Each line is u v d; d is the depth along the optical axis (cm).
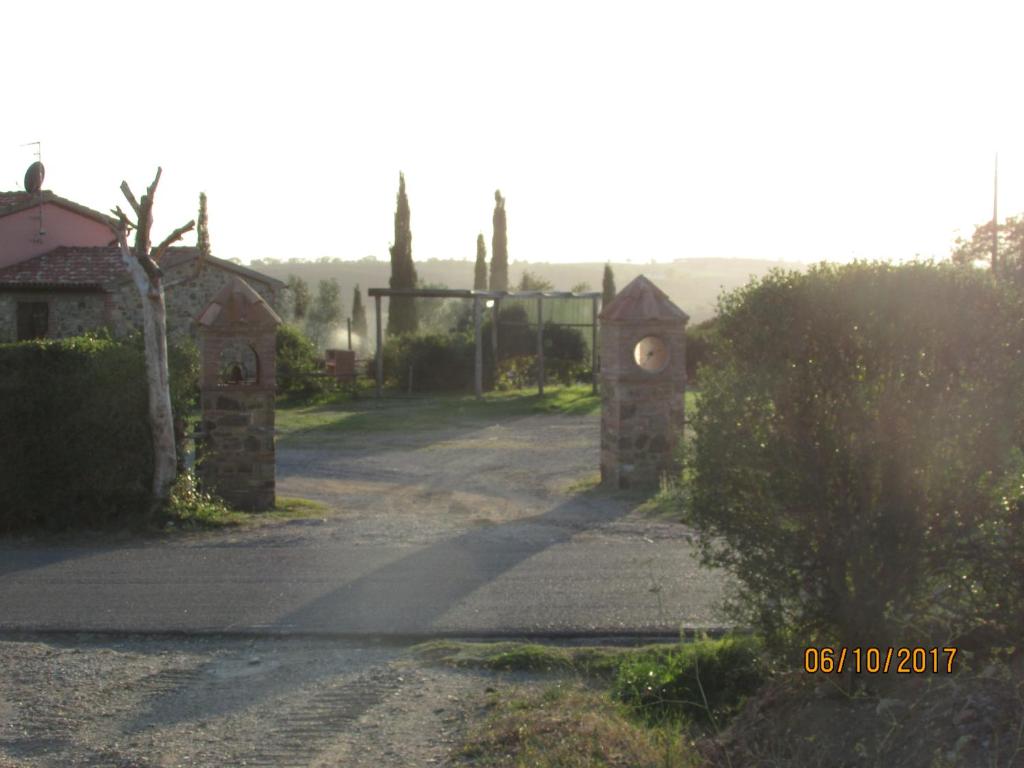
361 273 13175
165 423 1285
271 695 684
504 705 637
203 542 1170
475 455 2081
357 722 631
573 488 1612
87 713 660
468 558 1042
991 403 528
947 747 462
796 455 550
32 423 1244
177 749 600
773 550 564
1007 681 496
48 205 3303
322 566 1027
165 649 795
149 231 1304
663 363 1520
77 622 853
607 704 625
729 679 645
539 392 3188
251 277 3291
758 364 569
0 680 724
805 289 557
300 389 3278
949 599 556
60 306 3039
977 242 1988
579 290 4159
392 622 828
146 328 1289
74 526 1264
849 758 495
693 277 10769
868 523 543
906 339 538
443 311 6694
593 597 878
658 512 1313
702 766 534
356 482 1778
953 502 536
